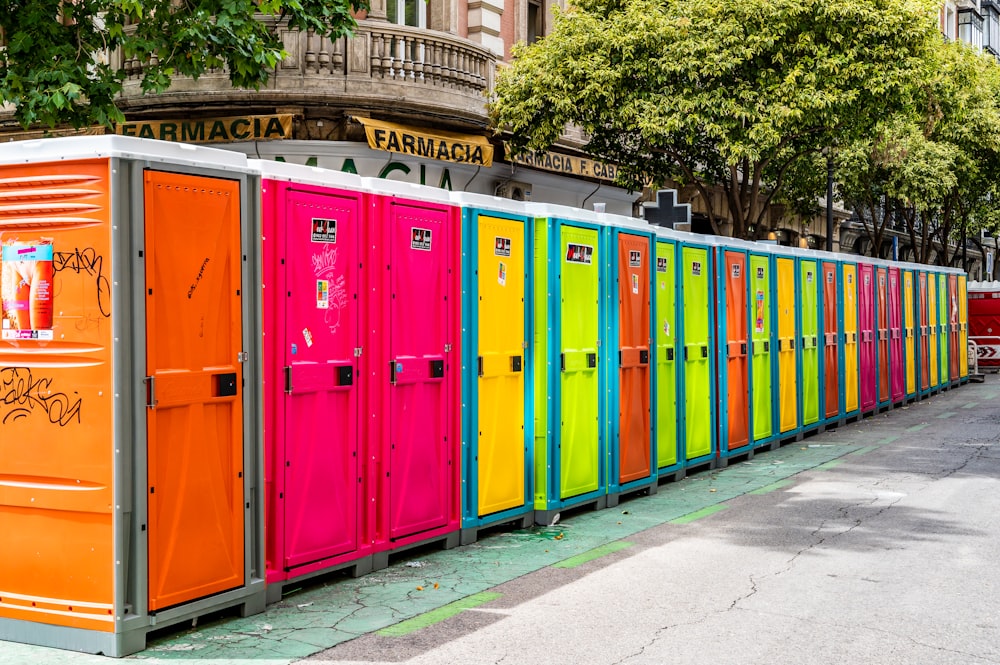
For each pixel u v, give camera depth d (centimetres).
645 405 1052
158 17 1163
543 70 1839
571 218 920
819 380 1577
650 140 1803
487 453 840
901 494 1044
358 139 1744
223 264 589
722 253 1248
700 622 609
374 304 712
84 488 543
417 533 764
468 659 541
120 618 537
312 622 604
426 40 1775
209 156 582
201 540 579
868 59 1797
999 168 3206
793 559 770
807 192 2869
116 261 535
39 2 1109
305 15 1192
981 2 5575
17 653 545
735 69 1814
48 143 548
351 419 695
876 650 558
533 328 895
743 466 1258
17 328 561
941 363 2378
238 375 598
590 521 918
